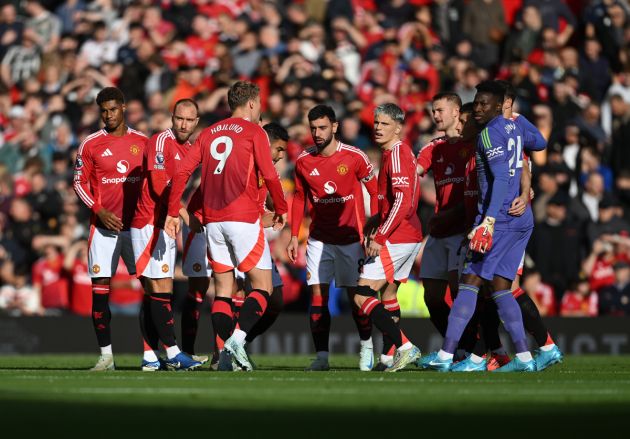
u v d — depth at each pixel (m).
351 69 67.62
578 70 65.88
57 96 66.50
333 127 33.56
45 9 76.31
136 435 16.14
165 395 22.03
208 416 18.45
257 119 31.28
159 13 70.44
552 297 55.75
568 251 55.81
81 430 16.69
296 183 34.56
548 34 65.94
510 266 30.30
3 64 72.75
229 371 31.28
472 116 33.09
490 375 28.92
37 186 59.81
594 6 67.62
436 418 18.19
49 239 57.09
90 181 33.25
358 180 34.06
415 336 52.31
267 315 35.56
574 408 19.77
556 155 58.22
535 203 56.94
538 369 32.31
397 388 23.81
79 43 72.50
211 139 30.48
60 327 52.88
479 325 33.12
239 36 69.31
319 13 72.44
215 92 62.62
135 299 54.91
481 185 29.91
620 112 63.28
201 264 35.06
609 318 53.69
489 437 15.96
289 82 63.41
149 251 32.47
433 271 34.50
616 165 62.59
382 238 31.06
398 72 64.88
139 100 66.31
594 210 58.62
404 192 31.12
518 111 62.06
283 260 54.38
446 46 69.56
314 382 25.77
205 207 30.78
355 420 17.92
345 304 55.12
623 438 15.91
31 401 20.84
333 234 34.00
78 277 56.03
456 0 69.88
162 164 32.28
